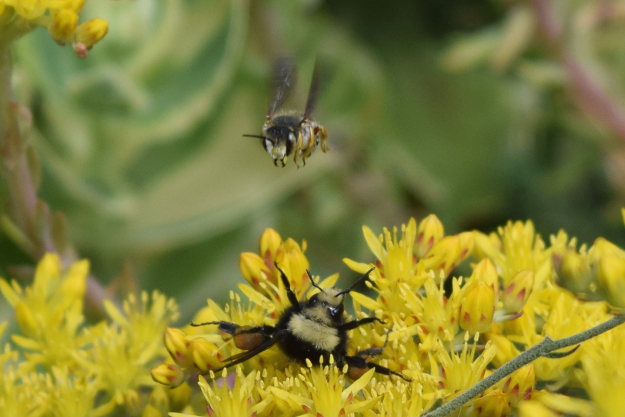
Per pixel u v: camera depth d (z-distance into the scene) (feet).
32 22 1.11
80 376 1.11
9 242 1.32
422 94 1.60
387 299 1.08
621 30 1.42
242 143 1.38
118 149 1.35
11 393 1.09
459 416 1.05
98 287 1.18
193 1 1.34
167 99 1.35
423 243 1.09
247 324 1.08
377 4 1.65
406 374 1.05
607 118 1.36
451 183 1.57
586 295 1.04
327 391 1.04
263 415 1.06
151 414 1.09
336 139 1.47
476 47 1.37
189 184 1.37
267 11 1.40
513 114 1.57
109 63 1.34
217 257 1.37
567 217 1.51
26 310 1.12
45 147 1.32
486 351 1.05
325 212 1.43
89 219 1.34
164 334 1.09
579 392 1.07
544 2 1.34
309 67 1.49
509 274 1.10
